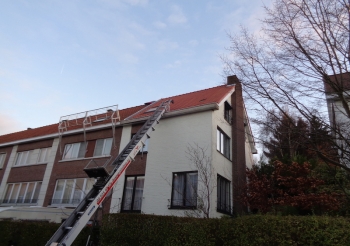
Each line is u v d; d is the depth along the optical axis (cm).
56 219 1450
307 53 805
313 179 1157
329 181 1159
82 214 725
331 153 815
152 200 1276
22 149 2044
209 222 815
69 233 669
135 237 902
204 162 1222
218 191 1271
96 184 851
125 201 1362
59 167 1730
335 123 788
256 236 725
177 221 866
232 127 1564
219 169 1306
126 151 1053
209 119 1304
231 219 795
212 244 779
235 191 1395
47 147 1906
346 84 778
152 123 1253
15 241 1203
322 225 666
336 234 639
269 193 1273
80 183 1587
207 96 1572
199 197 1102
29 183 1848
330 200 1035
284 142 885
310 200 1079
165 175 1296
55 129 2059
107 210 1357
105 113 1717
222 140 1436
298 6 830
